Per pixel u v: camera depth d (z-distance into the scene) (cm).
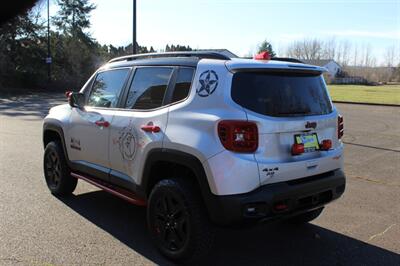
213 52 426
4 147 1002
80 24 5203
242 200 366
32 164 822
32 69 4153
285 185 389
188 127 398
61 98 2906
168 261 420
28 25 3750
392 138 1252
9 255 423
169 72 446
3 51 3881
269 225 523
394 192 677
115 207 577
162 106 438
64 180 604
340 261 428
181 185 402
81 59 4700
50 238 468
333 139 451
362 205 608
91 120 529
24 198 607
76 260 416
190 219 394
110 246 451
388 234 501
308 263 422
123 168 478
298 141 405
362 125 1580
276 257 435
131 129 460
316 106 437
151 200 433
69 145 580
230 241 475
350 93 4256
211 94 394
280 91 409
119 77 517
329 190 430
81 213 550
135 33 1878
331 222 538
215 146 374
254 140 377
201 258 402
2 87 3703
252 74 399
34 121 1535
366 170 835
